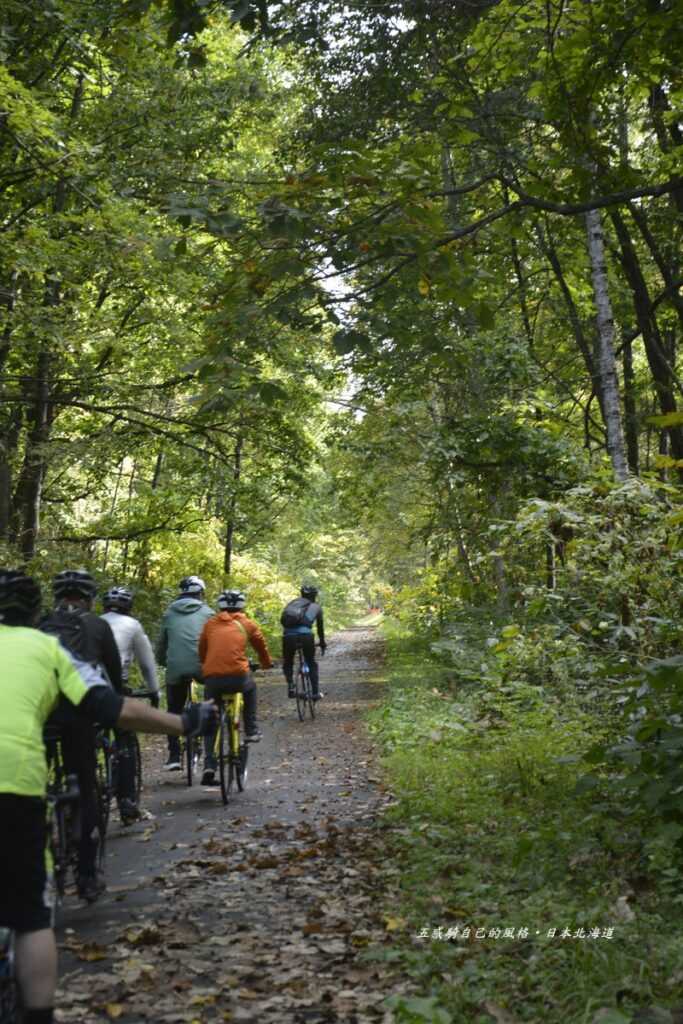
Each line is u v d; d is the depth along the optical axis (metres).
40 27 15.25
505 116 10.93
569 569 8.49
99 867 7.07
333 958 5.29
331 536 57.09
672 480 11.19
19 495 20.02
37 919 3.56
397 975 4.96
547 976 4.62
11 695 3.68
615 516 8.48
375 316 8.19
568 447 16.83
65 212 15.77
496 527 9.13
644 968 4.47
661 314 21.47
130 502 22.98
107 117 17.25
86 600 6.95
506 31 10.41
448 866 6.66
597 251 14.40
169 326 18.31
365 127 17.05
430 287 8.40
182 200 7.68
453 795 8.77
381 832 8.12
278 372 21.31
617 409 14.06
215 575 27.42
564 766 8.76
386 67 16.19
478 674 13.55
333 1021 4.47
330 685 23.66
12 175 16.06
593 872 6.04
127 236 14.62
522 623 10.86
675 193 16.11
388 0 11.81
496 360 18.53
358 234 7.85
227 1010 4.66
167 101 17.64
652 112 15.07
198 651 10.66
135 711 3.84
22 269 14.30
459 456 17.97
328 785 10.66
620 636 8.46
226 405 7.95
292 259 7.87
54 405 21.31
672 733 6.03
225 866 7.29
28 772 3.58
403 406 21.97
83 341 16.02
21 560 17.00
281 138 19.25
